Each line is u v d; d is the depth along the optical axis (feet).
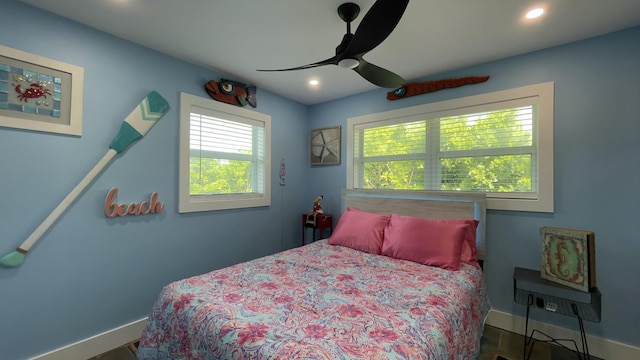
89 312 6.40
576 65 6.82
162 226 7.68
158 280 7.59
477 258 7.88
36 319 5.71
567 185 6.92
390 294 5.06
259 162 10.66
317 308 4.46
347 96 11.19
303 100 11.80
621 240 6.32
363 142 10.87
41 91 5.70
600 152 6.55
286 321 4.03
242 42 7.02
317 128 12.17
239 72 8.91
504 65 7.79
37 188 5.70
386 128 10.26
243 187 10.15
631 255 6.22
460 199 8.33
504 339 7.25
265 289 5.19
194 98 8.28
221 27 6.32
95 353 6.44
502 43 6.94
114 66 6.70
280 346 3.43
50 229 5.86
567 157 6.92
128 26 6.31
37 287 5.72
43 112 5.74
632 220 6.22
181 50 7.46
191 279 5.63
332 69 8.65
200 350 4.03
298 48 7.31
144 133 7.20
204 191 8.89
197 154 8.65
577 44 6.81
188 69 8.18
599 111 6.56
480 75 8.16
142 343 4.96
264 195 10.55
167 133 7.74
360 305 4.59
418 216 9.04
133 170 7.07
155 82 7.45
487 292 7.97
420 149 9.46
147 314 7.34
